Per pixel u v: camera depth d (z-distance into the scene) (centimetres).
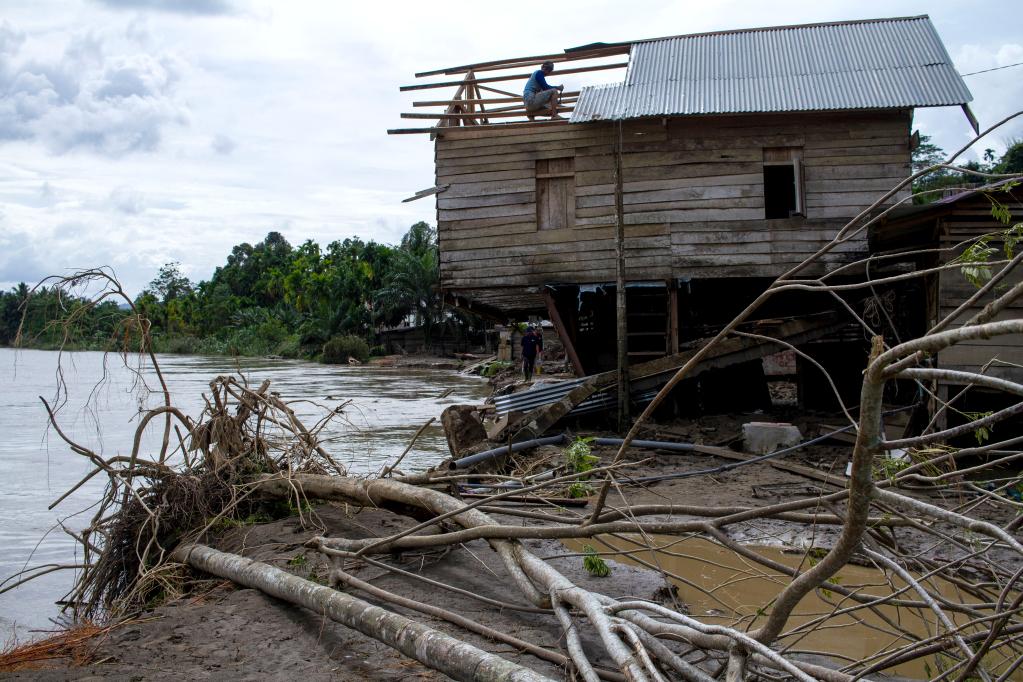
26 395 2736
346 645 492
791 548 754
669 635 409
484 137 1576
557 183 1564
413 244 6200
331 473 929
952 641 359
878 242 1412
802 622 581
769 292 378
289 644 498
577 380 1389
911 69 1434
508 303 1839
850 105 1358
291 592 548
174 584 670
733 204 1489
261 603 573
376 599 578
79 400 2556
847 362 1596
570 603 464
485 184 1573
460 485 895
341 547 624
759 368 1659
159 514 751
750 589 650
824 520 437
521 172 1562
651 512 489
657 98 1467
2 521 1014
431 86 1630
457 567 653
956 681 335
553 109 1531
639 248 1512
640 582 625
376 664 462
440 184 1589
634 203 1520
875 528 450
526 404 1336
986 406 1180
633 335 1599
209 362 5397
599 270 1530
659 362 1384
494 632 487
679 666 382
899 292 1400
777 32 1652
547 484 570
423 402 2388
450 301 1742
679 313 1714
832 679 369
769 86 1458
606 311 1786
